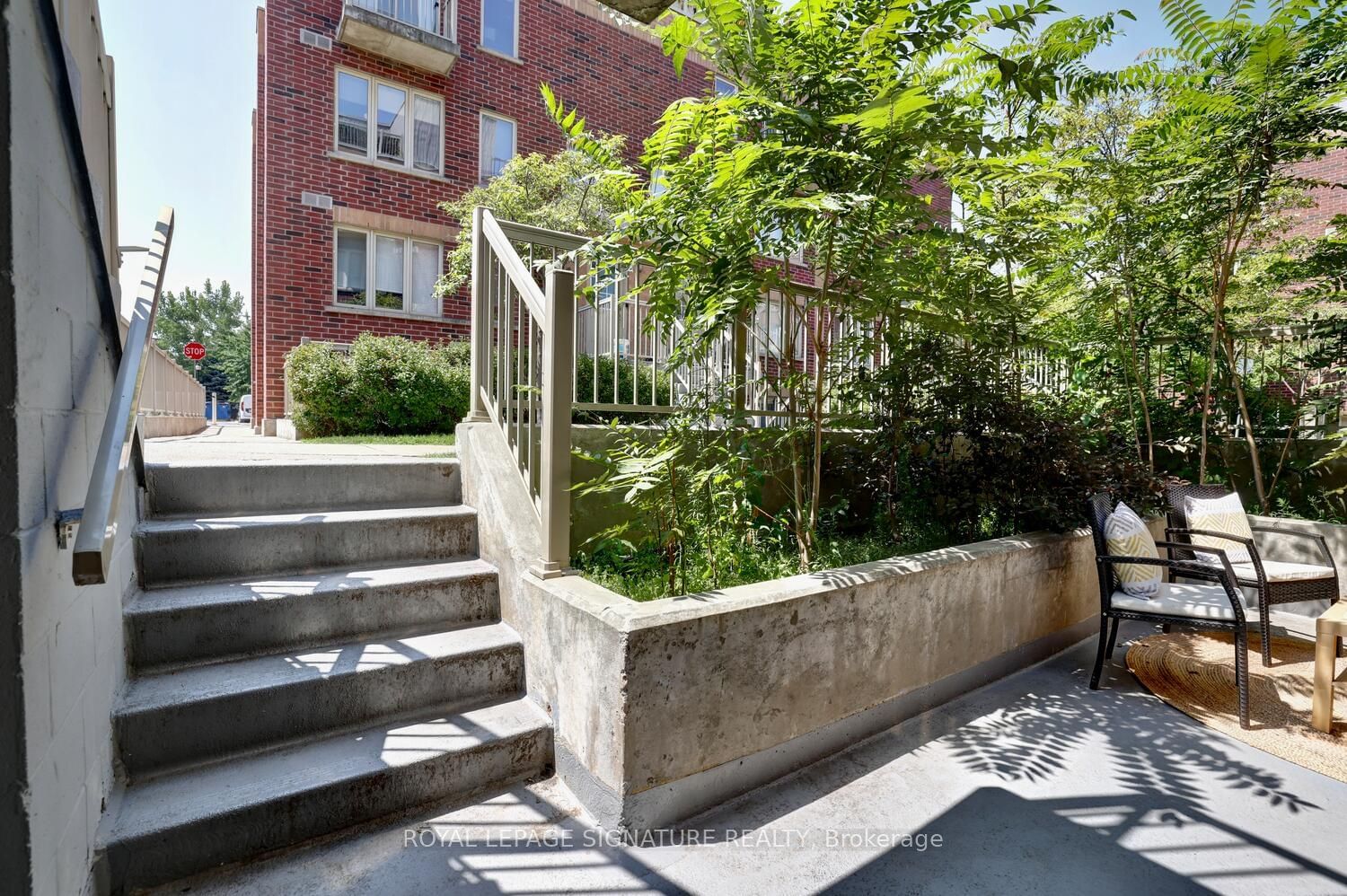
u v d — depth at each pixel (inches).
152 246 77.7
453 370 329.4
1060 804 87.0
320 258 352.5
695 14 115.3
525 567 100.0
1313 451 210.4
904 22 105.3
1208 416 222.4
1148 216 182.4
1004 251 142.7
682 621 78.6
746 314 159.5
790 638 91.5
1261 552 185.8
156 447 177.2
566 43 422.3
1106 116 300.0
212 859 66.8
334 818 73.6
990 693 124.2
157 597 87.7
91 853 59.6
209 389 2301.9
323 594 93.7
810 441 159.9
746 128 117.8
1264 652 137.9
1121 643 155.3
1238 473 223.0
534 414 116.6
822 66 109.2
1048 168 125.8
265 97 336.8
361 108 366.6
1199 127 169.8
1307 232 275.6
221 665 85.6
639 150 451.5
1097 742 104.7
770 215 109.2
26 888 41.7
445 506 123.7
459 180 394.3
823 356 129.6
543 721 89.7
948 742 104.1
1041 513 150.9
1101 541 129.6
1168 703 119.5
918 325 155.7
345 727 84.8
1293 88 153.9
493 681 96.3
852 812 84.4
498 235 121.1
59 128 49.9
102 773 65.6
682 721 79.7
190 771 74.4
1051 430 159.2
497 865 71.1
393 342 326.3
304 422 297.4
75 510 48.9
